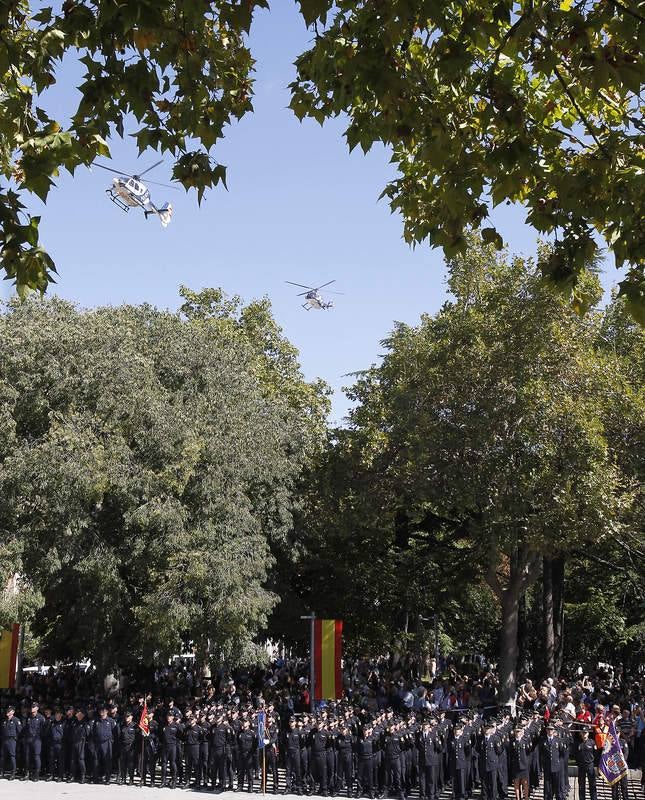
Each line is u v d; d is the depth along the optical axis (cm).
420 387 2750
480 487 2583
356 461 2877
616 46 762
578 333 2658
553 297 2520
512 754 2069
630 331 2988
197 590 2419
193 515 2511
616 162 842
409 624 4250
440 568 3403
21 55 795
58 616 3091
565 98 984
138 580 2591
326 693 2509
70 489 2281
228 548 2481
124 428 2491
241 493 2622
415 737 2202
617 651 4497
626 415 2539
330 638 2547
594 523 2417
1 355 2416
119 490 2359
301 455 3141
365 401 3028
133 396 2459
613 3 729
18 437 2431
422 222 991
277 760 2380
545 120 991
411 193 991
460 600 3775
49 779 2394
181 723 2355
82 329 2547
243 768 2259
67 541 2366
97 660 2678
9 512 2319
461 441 2631
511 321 2597
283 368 4312
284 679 3262
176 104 897
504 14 777
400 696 2780
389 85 780
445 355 2658
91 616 2505
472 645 4534
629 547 2873
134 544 2414
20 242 735
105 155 823
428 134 873
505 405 2555
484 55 967
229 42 952
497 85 837
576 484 2409
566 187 845
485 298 2702
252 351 3891
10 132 770
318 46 850
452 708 2575
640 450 2595
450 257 936
